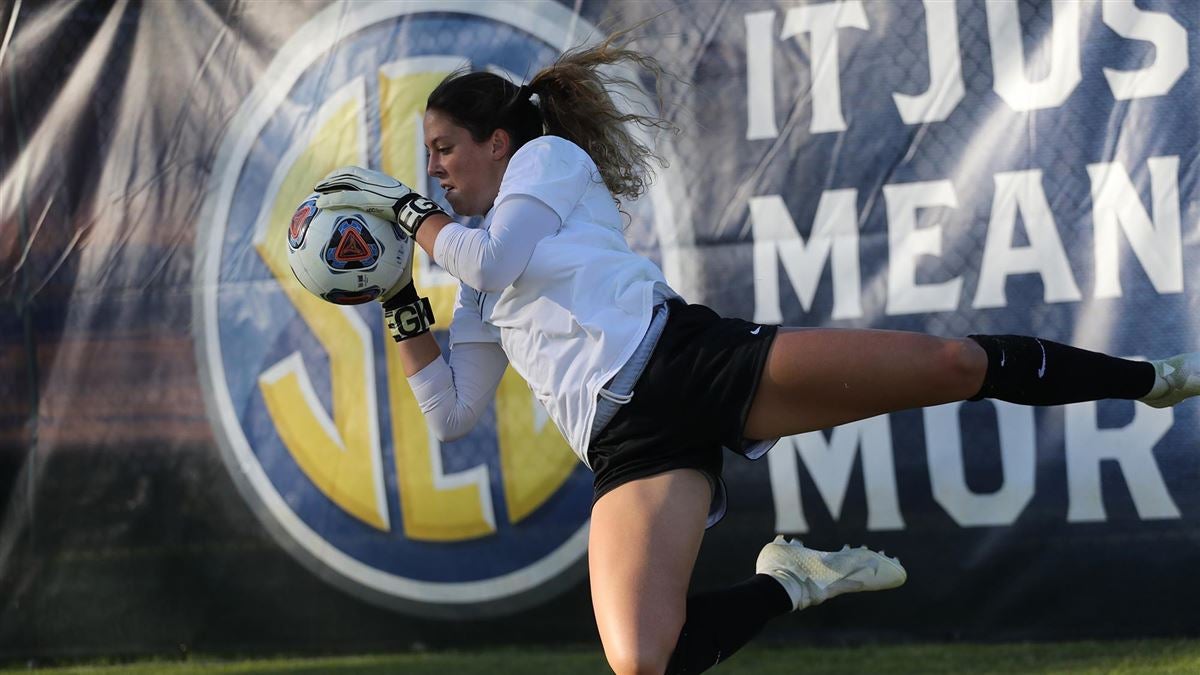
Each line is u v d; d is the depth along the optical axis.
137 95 17.69
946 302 15.37
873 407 8.82
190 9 17.59
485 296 9.97
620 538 8.78
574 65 10.36
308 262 9.79
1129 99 14.95
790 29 15.85
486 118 9.97
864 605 15.70
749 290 15.86
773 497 15.79
